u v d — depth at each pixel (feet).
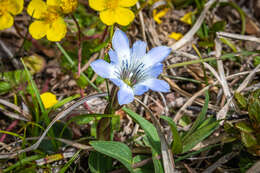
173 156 0.71
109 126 0.70
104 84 0.84
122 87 0.66
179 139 0.68
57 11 0.76
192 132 0.72
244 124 0.72
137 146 0.76
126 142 0.76
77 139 0.77
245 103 0.75
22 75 0.81
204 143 0.74
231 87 0.84
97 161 0.70
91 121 0.78
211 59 0.82
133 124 0.80
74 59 0.84
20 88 0.80
